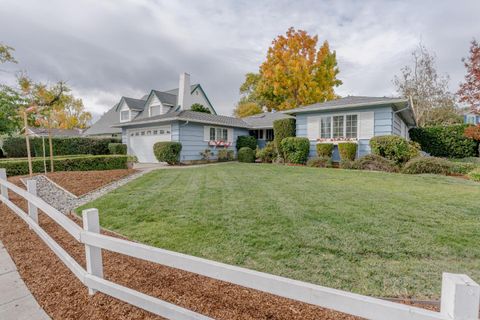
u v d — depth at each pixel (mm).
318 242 2982
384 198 4961
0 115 11250
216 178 7844
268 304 1881
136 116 19875
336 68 25000
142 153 15648
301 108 12555
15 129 12328
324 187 6141
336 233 3227
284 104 23984
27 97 13969
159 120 13719
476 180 7004
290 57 23516
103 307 1896
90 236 1944
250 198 5109
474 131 11023
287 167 10914
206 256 2730
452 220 3658
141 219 4000
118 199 5301
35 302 2004
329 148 11445
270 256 2691
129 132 16469
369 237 3094
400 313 1014
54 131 25984
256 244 2979
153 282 2223
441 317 947
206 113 17453
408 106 10555
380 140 9758
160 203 4898
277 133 13523
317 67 23938
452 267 2422
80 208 4828
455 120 18641
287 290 1254
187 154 13781
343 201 4758
